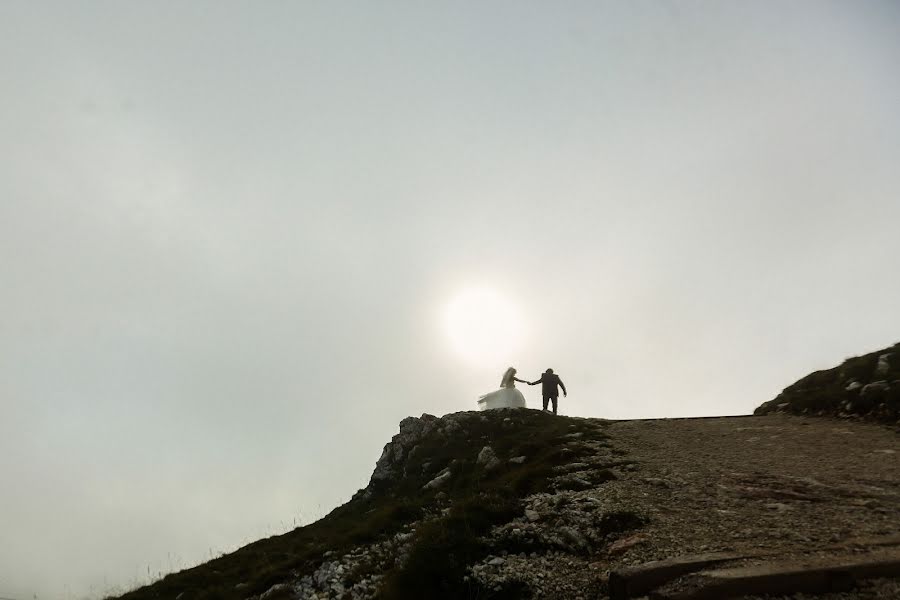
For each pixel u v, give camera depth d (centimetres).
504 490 1461
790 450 1492
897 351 2080
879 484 1070
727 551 835
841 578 697
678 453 1638
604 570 894
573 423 2489
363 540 1555
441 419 2812
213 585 1645
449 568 976
